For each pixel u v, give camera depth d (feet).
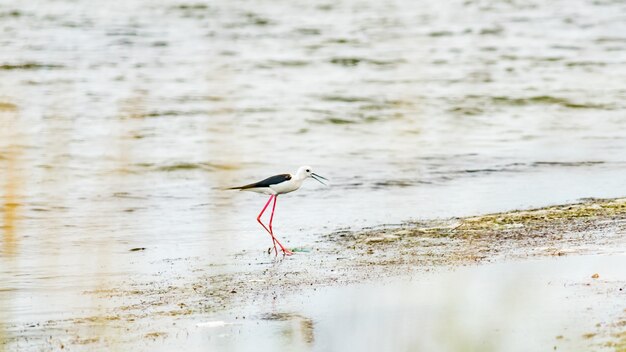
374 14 158.71
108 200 56.95
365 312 32.50
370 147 74.79
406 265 39.04
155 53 123.24
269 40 134.21
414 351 27.91
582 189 57.26
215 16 152.56
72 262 42.32
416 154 71.20
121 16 150.00
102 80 105.70
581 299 32.17
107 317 33.37
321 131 82.23
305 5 165.89
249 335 30.71
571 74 111.24
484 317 30.81
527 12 162.61
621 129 80.89
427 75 110.93
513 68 115.75
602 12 161.99
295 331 30.94
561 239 42.29
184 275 39.58
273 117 87.76
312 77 109.60
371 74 111.75
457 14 160.15
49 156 69.82
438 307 32.45
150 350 29.48
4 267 41.29
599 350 26.94
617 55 124.36
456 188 58.95
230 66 115.75
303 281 37.55
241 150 73.56
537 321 29.91
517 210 50.67
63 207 55.06
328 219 51.13
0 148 72.13
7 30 135.13
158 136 79.05
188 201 56.95
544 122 85.25
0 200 56.24
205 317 33.04
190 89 101.40
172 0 165.89
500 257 39.27
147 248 45.24
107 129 81.51
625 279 34.68
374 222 49.75
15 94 96.89
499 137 78.33
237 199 57.31
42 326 32.48
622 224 45.32
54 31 135.64
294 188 45.32
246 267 40.68
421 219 49.78
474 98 97.14
